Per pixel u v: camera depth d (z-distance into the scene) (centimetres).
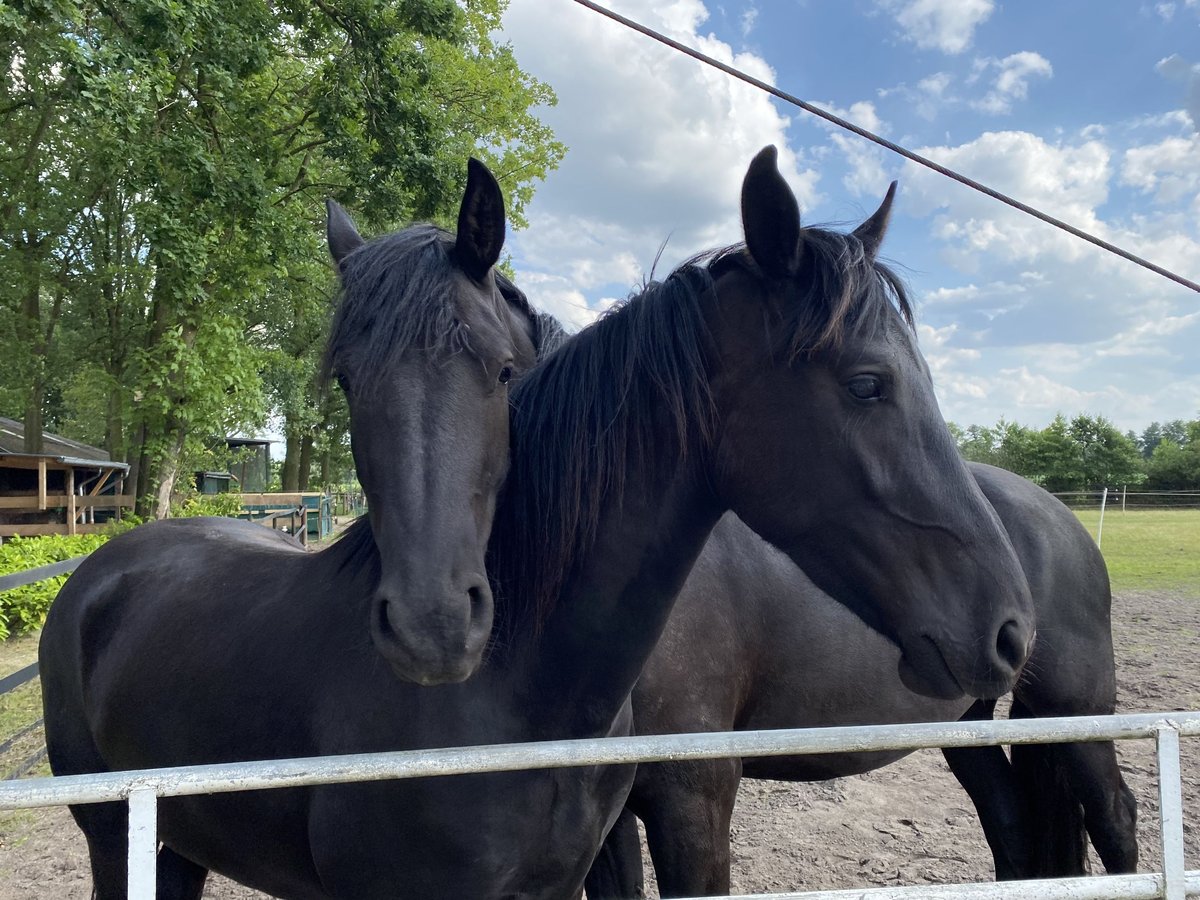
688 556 152
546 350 182
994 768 275
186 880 219
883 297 142
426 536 112
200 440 1329
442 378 122
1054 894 120
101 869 204
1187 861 330
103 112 838
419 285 126
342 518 2819
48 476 1581
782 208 136
